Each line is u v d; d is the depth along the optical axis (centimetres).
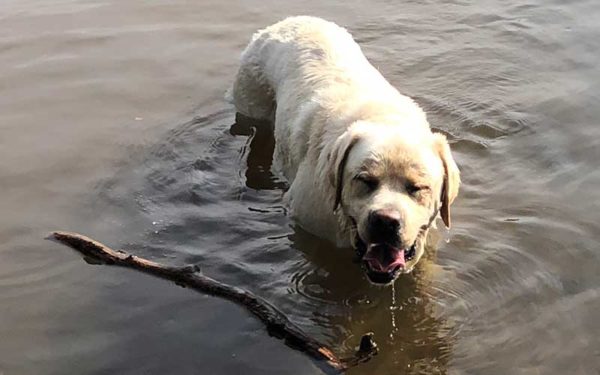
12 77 226
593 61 224
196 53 237
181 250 165
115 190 182
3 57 236
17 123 206
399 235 139
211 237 168
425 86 217
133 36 247
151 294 153
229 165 191
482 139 194
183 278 154
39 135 201
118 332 145
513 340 140
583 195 173
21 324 147
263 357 139
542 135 194
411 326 145
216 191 182
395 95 170
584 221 166
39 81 224
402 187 144
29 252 164
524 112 202
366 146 146
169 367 138
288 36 195
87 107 213
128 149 196
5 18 258
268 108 204
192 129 204
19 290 155
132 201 179
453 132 197
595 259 156
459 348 139
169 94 218
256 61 201
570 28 243
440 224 167
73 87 221
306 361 138
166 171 189
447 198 152
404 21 253
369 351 137
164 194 181
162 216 174
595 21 247
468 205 172
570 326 142
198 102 215
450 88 216
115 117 208
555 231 163
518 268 155
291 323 143
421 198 145
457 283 153
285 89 185
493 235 163
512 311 146
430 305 149
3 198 180
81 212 176
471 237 163
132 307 150
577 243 160
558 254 158
